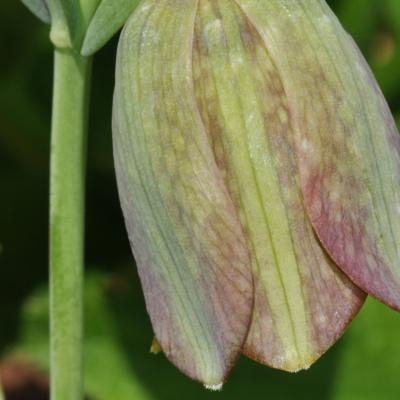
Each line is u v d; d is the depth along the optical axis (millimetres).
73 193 213
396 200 198
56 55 209
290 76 194
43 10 211
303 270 195
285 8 196
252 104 195
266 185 194
